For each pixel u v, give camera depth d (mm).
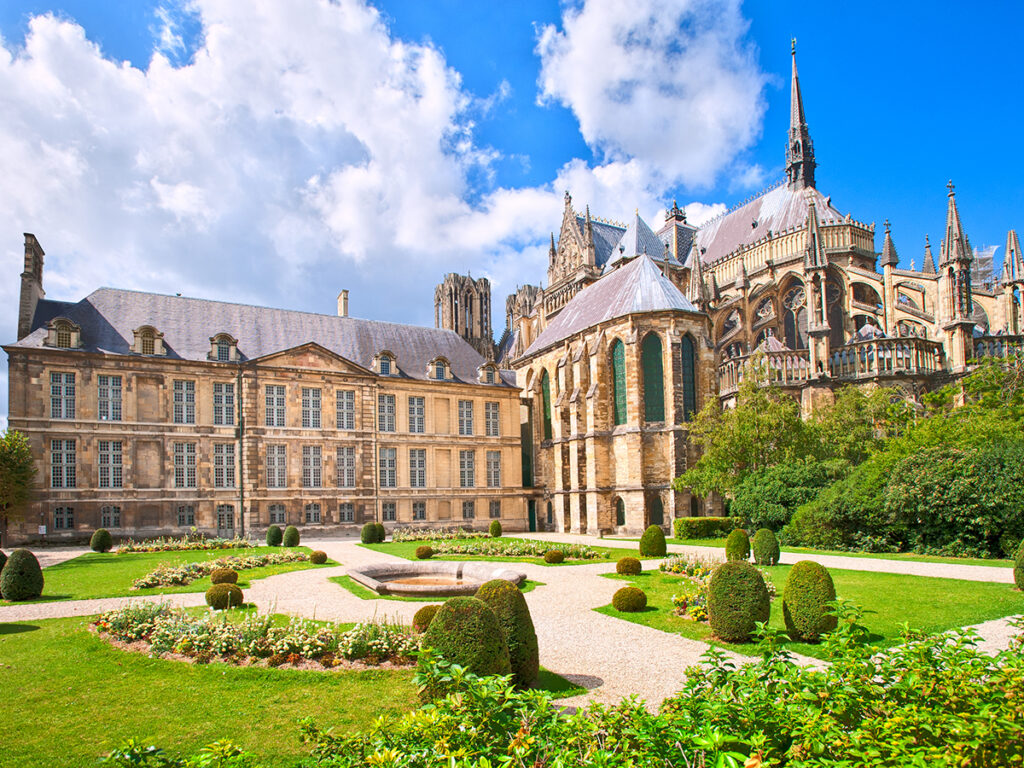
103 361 54469
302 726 9367
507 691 8594
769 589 24016
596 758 7008
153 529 54781
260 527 58938
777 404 51156
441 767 7051
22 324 54469
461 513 69938
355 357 68062
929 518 36656
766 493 46000
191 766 7438
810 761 6660
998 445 36469
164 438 56062
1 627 20781
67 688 14758
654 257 90000
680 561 32562
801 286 78125
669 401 59219
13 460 46969
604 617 22422
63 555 44156
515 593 14719
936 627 19047
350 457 64375
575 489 64312
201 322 61625
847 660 8938
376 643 16578
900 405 50844
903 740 6816
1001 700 7980
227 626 17766
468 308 123938
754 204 95625
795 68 92875
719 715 7785
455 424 70812
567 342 69250
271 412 61062
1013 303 60344
